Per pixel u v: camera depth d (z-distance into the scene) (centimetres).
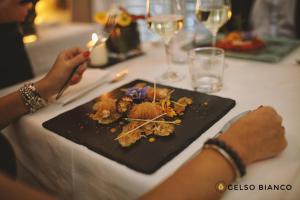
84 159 55
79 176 60
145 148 53
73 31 197
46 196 38
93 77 93
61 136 61
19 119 72
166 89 76
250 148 48
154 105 63
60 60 81
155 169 48
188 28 136
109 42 119
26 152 75
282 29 190
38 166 73
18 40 127
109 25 108
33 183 80
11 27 124
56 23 223
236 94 77
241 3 192
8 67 124
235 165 45
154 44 140
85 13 292
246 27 186
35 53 167
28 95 73
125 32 117
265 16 192
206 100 71
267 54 106
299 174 48
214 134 58
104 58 111
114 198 53
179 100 70
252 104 70
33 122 69
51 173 69
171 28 89
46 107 77
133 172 48
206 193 42
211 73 81
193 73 81
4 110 70
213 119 62
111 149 54
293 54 108
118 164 50
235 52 111
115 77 94
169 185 43
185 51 122
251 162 48
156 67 105
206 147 48
